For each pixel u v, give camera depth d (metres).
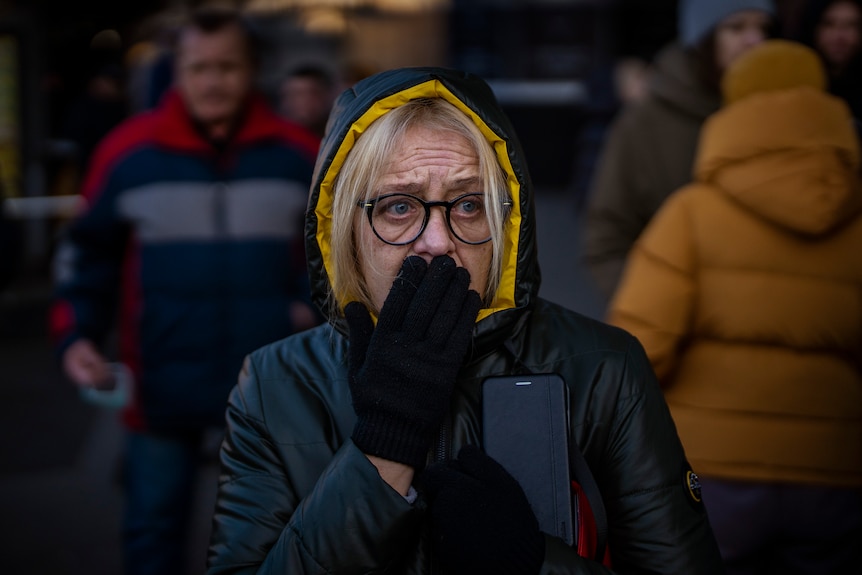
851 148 2.66
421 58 11.95
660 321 2.71
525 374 1.79
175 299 3.48
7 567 4.38
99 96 9.79
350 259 1.78
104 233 3.57
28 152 9.80
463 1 14.38
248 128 3.53
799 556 2.74
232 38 3.47
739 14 3.61
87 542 4.65
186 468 3.58
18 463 5.71
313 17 10.91
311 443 1.78
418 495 1.65
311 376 1.83
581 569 1.62
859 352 2.69
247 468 1.80
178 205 3.47
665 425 1.82
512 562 1.60
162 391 3.49
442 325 1.65
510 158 1.74
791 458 2.65
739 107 2.72
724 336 2.69
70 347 3.60
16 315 8.50
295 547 1.64
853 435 2.66
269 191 3.51
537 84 14.71
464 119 1.72
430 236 1.71
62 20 10.80
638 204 3.79
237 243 3.49
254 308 3.50
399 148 1.71
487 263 1.77
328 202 1.80
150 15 10.88
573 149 14.77
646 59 14.64
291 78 6.54
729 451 2.67
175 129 3.50
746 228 2.67
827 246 2.64
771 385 2.65
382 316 1.66
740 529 2.69
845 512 2.69
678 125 3.71
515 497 1.64
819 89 2.94
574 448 1.74
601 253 3.81
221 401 3.50
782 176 2.59
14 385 7.15
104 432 6.22
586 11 14.47
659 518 1.74
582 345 1.85
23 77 9.77
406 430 1.62
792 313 2.64
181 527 3.57
